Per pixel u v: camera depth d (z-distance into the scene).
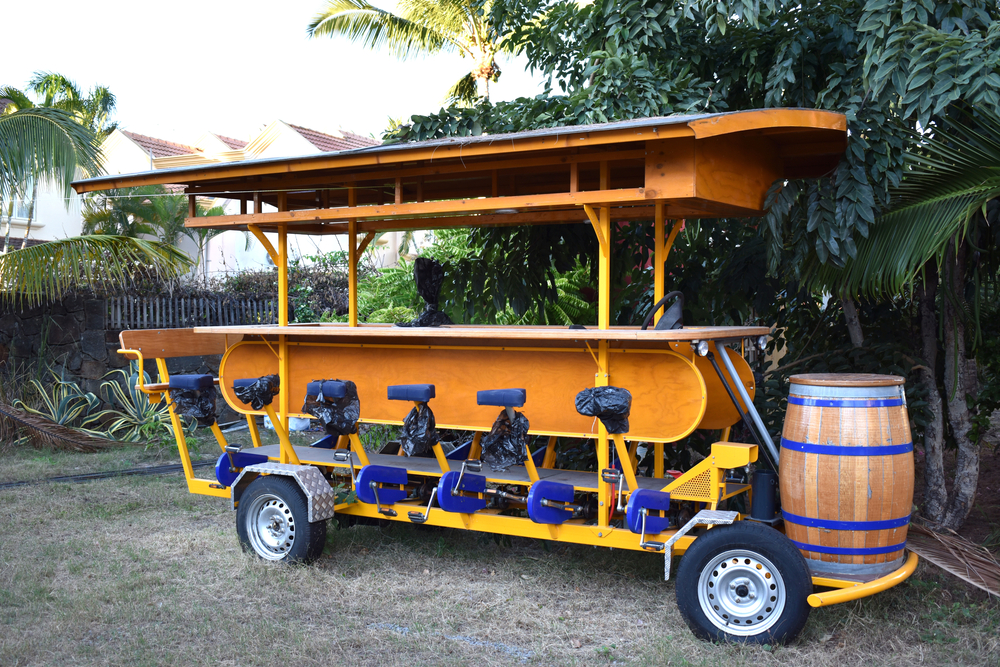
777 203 4.89
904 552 4.41
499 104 6.89
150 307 11.39
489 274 7.25
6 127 9.59
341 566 5.33
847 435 3.94
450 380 5.18
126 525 6.43
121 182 5.79
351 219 5.93
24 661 3.92
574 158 4.70
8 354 11.15
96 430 10.52
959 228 5.05
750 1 5.15
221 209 18.83
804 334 6.71
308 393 5.14
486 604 4.65
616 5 6.10
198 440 10.12
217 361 11.41
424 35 17.14
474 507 5.05
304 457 5.88
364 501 5.34
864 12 5.09
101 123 23.70
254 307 12.66
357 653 4.03
